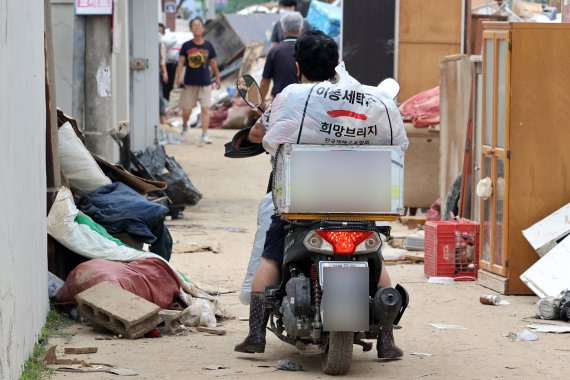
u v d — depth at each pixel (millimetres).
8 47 9703
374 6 28625
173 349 12070
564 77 15672
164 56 48875
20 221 10312
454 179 21188
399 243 20359
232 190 29703
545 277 14750
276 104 10781
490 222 16359
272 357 11797
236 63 63031
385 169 10594
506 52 15672
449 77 21406
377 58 28812
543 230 15461
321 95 10648
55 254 14023
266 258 11336
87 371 10891
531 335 12867
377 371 11180
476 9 29594
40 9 12867
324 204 10547
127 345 12211
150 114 31688
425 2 28453
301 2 63531
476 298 15570
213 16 104375
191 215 24562
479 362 11672
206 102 41469
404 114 24172
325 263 10297
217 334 12945
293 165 10531
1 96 9172
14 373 9672
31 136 11469
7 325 9242
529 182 15742
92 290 12930
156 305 12758
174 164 24656
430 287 16453
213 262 18406
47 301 13078
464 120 20672
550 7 33312
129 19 31312
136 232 14594
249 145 11547
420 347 12398
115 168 15812
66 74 21844
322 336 10656
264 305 11328
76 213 13961
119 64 25844
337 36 51719
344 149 10555
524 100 15672
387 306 10250
